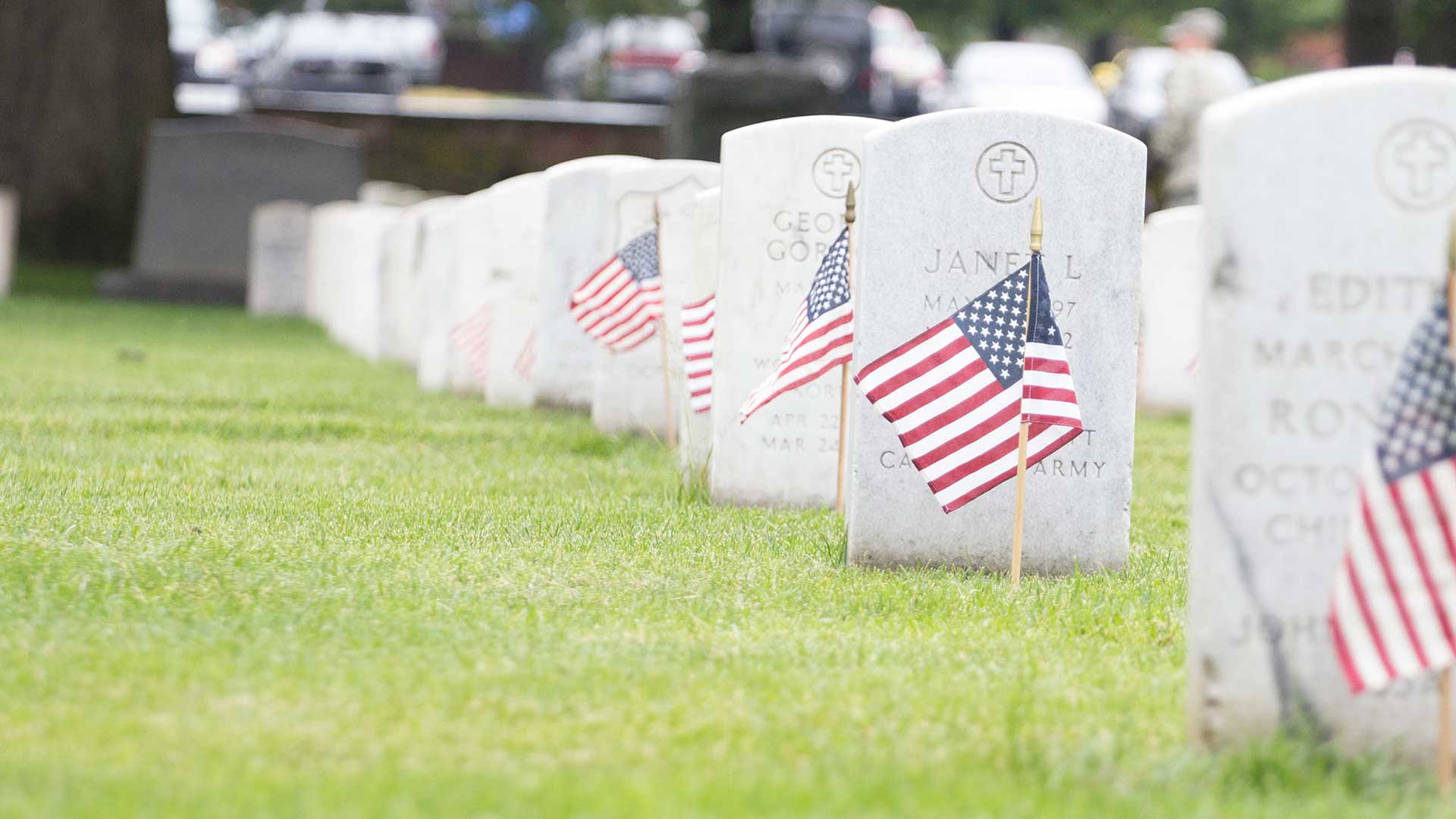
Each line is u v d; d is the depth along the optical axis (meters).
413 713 9.63
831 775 8.72
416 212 33.50
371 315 35.34
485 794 8.16
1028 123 14.56
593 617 12.09
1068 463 14.92
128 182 56.50
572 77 84.75
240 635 11.14
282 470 18.64
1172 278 29.92
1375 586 8.94
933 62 75.69
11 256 53.00
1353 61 57.88
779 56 74.12
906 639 11.84
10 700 9.57
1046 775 8.84
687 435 18.94
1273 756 9.15
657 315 21.53
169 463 18.72
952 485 14.00
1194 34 36.81
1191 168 36.94
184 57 82.56
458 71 99.19
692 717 9.73
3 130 56.06
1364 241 9.37
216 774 8.44
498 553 14.17
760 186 17.36
